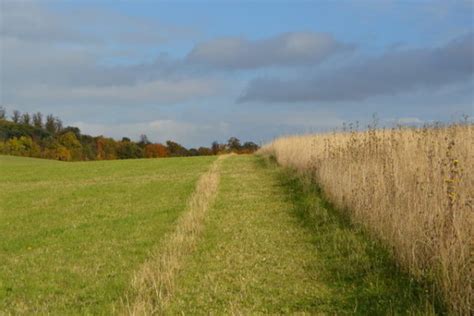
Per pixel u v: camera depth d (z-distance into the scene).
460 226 8.02
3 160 68.62
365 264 9.59
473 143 13.44
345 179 14.65
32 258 12.38
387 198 11.20
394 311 7.34
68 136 121.25
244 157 47.50
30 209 21.06
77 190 27.12
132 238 13.91
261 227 14.02
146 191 24.88
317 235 12.55
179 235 12.98
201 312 8.07
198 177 30.14
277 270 10.04
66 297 9.30
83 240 14.14
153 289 8.97
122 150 121.88
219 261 10.88
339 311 7.79
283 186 21.80
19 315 8.42
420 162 12.88
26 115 142.50
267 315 7.85
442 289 7.39
